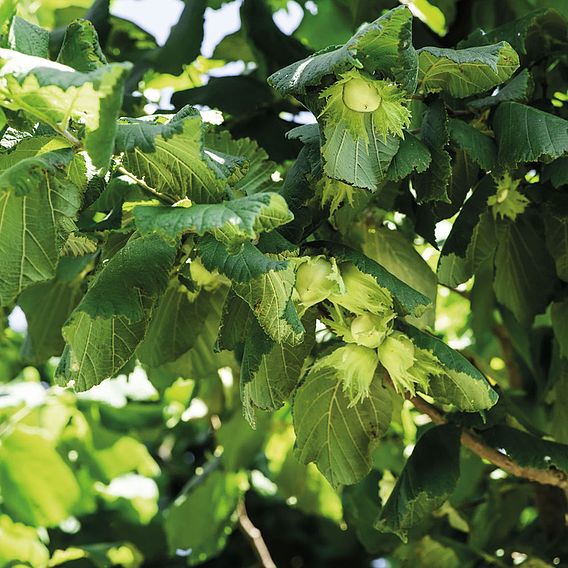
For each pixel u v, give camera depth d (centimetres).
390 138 108
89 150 100
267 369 111
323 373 114
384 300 109
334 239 118
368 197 113
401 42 105
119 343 106
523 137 112
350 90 106
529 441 119
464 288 153
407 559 140
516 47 121
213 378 153
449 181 117
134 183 104
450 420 120
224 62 148
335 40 148
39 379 188
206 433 198
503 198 120
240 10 138
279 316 104
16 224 102
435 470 117
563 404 131
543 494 140
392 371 111
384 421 115
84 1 170
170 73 135
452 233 117
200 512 157
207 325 124
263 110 135
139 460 169
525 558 138
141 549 184
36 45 106
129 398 161
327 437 115
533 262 125
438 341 111
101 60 106
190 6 135
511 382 144
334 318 111
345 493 145
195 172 103
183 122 102
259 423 153
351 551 203
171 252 105
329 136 107
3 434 154
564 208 119
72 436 165
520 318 127
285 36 138
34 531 159
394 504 117
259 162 115
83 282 126
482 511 141
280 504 206
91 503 169
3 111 102
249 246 104
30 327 133
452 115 116
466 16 139
